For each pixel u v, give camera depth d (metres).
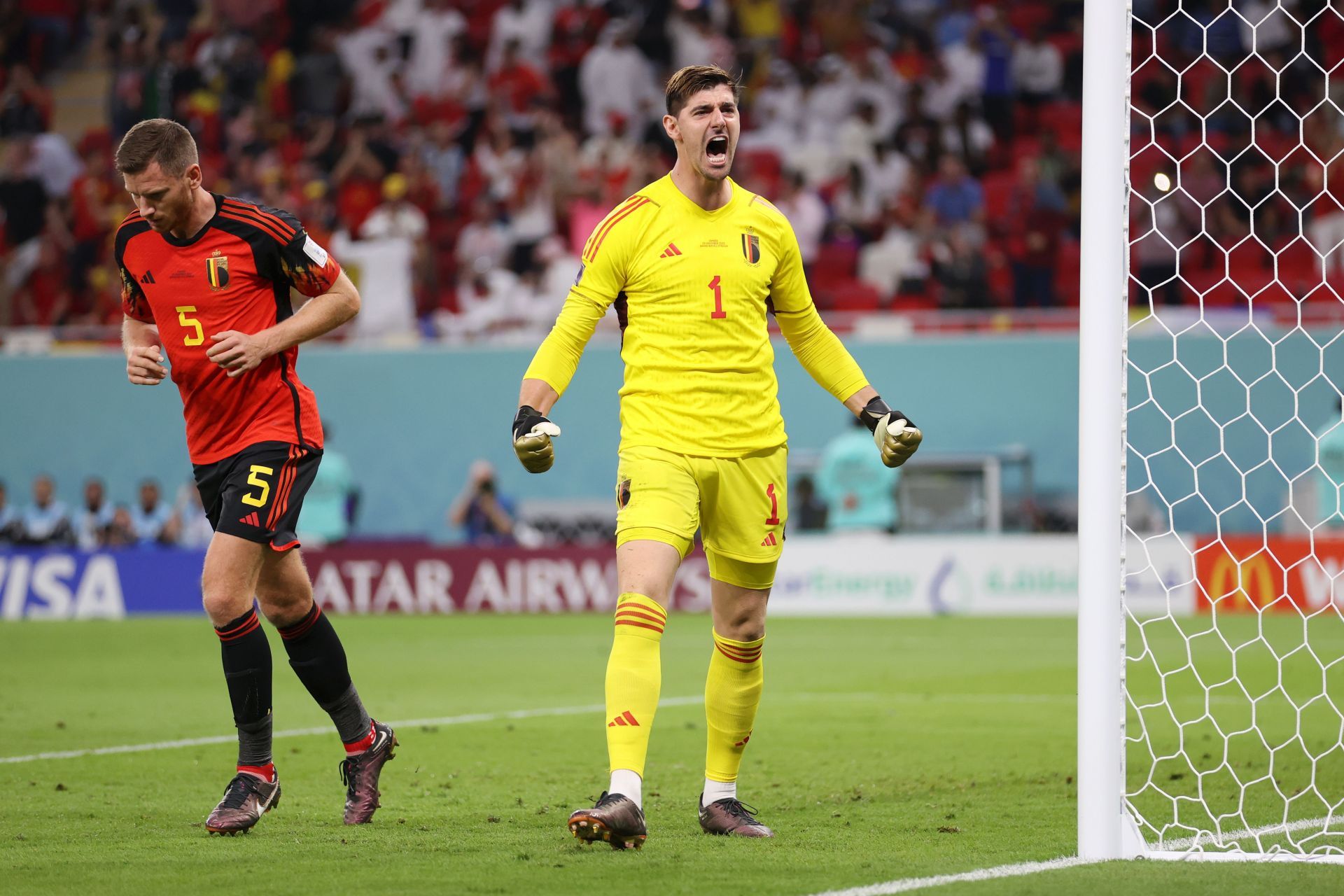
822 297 39.12
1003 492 33.03
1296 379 32.62
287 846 8.95
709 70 9.13
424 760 13.24
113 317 41.41
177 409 37.28
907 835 9.34
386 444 36.88
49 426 37.44
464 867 8.23
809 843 9.04
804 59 45.03
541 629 28.88
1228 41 40.09
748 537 9.30
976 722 15.93
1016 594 30.89
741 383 9.22
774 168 42.50
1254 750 13.51
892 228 39.69
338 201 43.09
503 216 42.16
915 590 31.12
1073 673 20.94
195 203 9.59
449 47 46.59
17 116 45.12
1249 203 37.59
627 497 9.12
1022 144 42.50
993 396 34.81
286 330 9.57
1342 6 40.03
